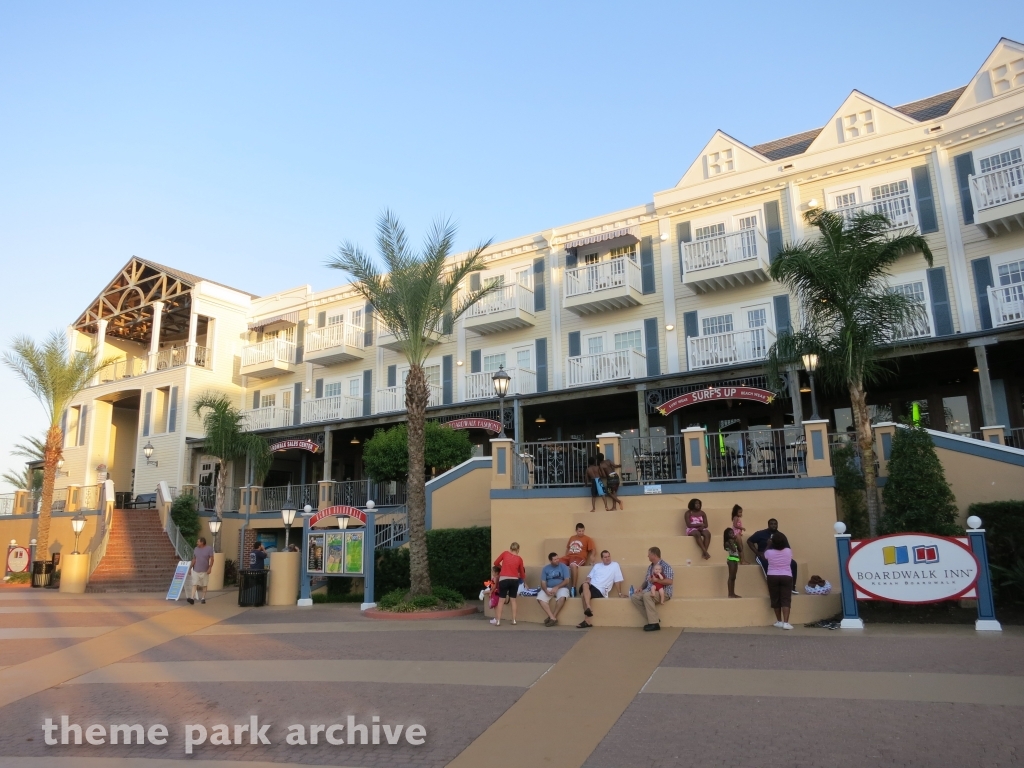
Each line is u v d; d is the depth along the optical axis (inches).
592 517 594.6
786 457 572.4
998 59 793.6
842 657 360.8
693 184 957.8
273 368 1282.0
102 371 1444.4
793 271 558.6
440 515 761.6
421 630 497.0
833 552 537.6
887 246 542.9
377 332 1198.3
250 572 684.1
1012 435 768.9
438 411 992.2
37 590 919.0
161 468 1274.6
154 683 372.5
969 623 446.9
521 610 525.7
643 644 414.9
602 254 1022.4
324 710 307.3
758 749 239.8
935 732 246.1
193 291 1322.6
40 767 256.4
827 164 870.4
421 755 252.1
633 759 237.9
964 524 550.3
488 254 1099.9
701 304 928.3
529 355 1043.9
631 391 851.4
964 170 791.1
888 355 585.6
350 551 665.6
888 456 587.8
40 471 1594.5
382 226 663.1
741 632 444.5
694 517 546.9
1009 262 749.3
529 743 258.5
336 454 1248.8
